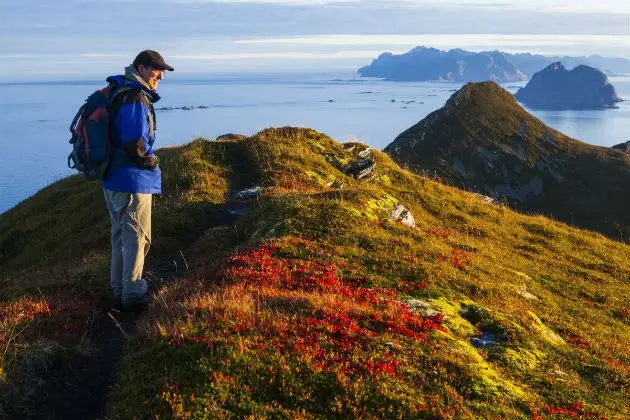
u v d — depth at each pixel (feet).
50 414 23.93
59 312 33.91
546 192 504.43
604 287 63.57
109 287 40.50
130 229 34.58
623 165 513.45
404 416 22.45
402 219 63.57
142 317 33.30
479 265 52.34
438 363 27.12
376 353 26.89
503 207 103.65
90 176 33.35
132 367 25.22
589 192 489.67
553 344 36.01
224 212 65.87
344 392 23.30
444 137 582.35
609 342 41.75
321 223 52.06
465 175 533.14
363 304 33.99
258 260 40.11
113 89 31.50
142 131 31.78
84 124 31.68
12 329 29.12
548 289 56.80
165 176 79.56
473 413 23.58
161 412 21.06
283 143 94.89
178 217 60.54
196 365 23.95
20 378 25.32
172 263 49.08
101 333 32.86
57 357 27.37
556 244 84.94
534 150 558.15
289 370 23.98
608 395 29.55
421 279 41.91
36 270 62.59
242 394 22.35
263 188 73.67
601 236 101.91
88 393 25.80
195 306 30.07
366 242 48.52
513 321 37.58
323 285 36.24
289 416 21.49
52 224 87.86
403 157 555.28
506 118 606.55
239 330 27.12
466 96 637.30
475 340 33.47
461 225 82.38
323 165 91.81
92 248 66.28
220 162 87.76
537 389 28.37
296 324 28.45
